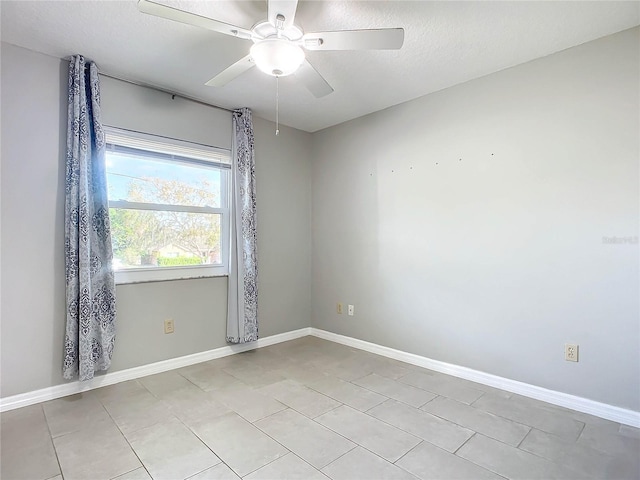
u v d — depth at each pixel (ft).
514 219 8.54
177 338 10.14
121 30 7.05
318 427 6.91
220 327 11.08
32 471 5.58
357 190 12.06
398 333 10.93
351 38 5.83
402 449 6.20
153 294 9.70
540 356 8.17
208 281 10.81
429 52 7.83
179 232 10.33
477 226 9.17
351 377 9.46
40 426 6.91
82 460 5.86
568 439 6.50
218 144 10.94
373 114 11.53
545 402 8.01
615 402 7.22
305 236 13.56
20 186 7.72
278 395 8.34
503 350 8.74
